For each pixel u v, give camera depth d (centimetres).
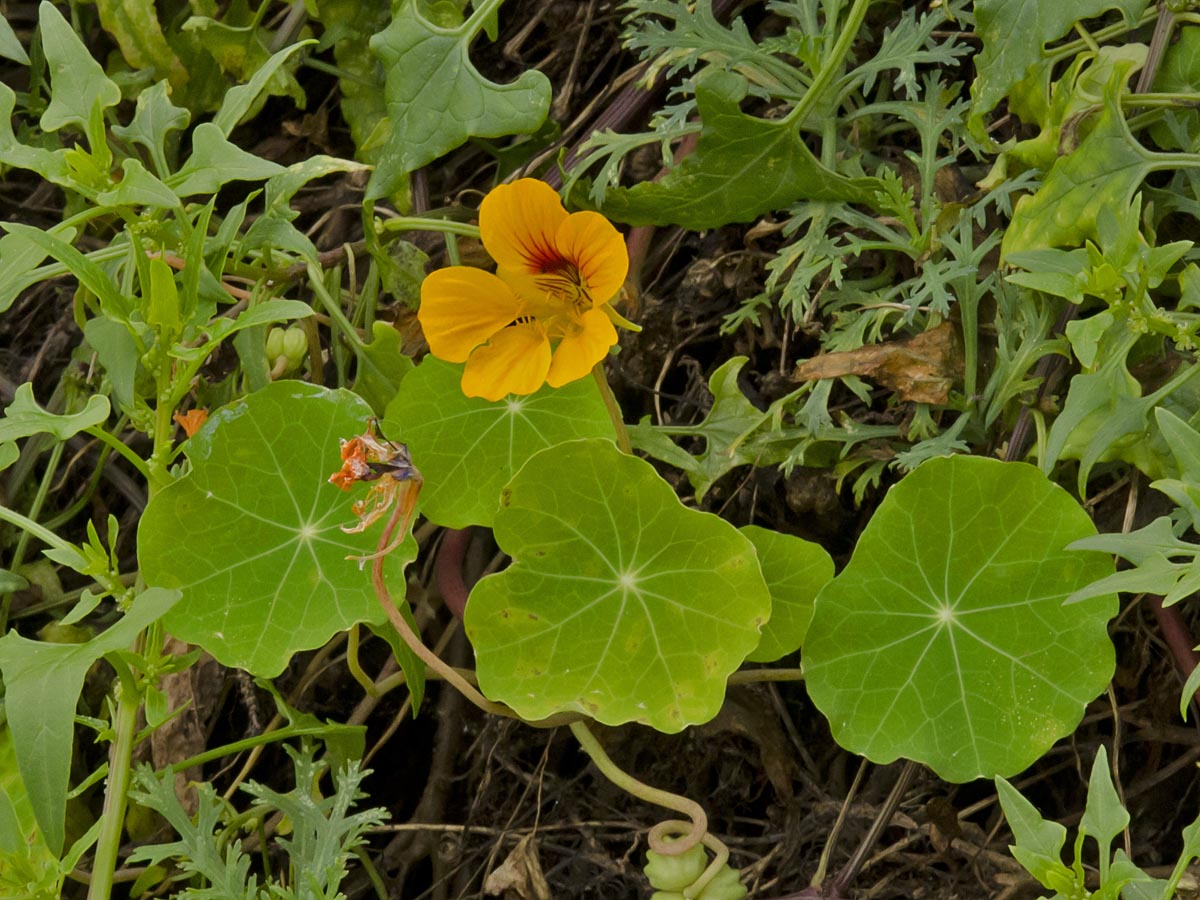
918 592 34
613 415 37
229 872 34
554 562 34
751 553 33
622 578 34
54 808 28
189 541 36
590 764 44
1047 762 41
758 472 42
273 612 36
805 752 42
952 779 33
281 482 36
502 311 34
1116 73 34
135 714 35
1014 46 35
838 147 40
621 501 34
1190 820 40
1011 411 38
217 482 36
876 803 41
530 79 38
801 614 36
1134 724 40
